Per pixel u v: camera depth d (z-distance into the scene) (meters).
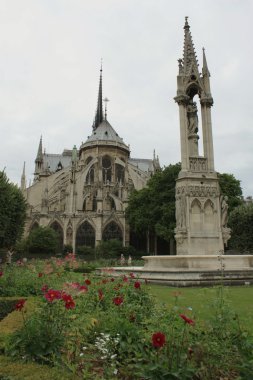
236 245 55.97
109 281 13.82
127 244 89.88
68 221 91.00
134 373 6.06
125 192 95.88
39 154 150.25
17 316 9.45
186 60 25.36
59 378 5.53
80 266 41.16
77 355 6.77
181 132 24.08
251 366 5.97
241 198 64.31
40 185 111.38
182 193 23.14
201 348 6.37
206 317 10.16
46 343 6.75
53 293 7.88
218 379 6.25
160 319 8.27
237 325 7.43
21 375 5.57
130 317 8.61
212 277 20.09
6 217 51.91
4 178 55.75
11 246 58.44
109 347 7.01
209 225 22.81
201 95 24.98
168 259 22.53
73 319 8.44
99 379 5.90
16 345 6.84
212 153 24.03
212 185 23.33
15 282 17.11
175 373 5.71
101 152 111.69
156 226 63.47
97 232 90.31
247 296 15.47
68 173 112.06
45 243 77.69
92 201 101.12
